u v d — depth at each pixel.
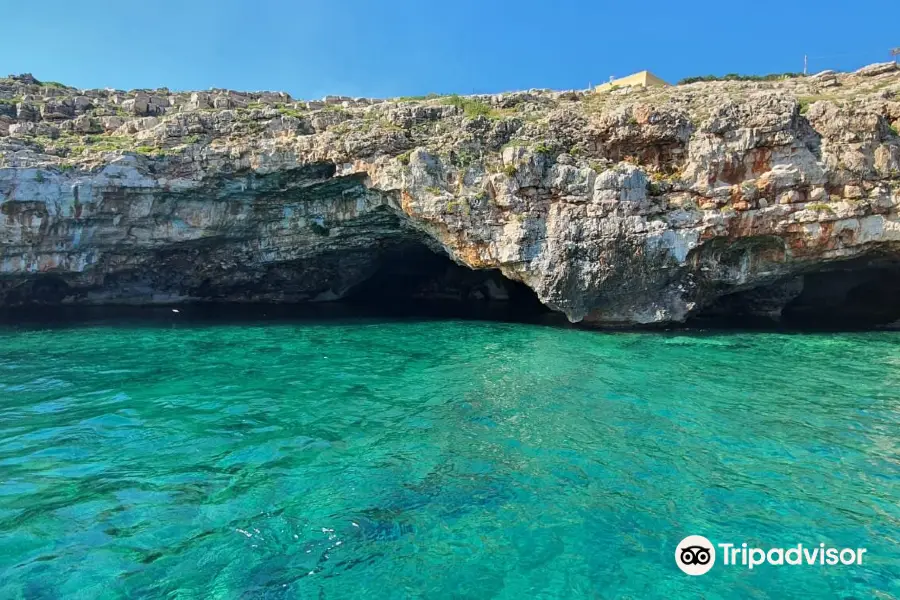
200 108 24.97
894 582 5.62
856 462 8.47
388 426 10.15
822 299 26.44
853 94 20.59
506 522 6.75
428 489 7.59
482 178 19.86
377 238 25.36
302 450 8.98
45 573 5.65
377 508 7.06
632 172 18.38
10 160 20.39
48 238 21.73
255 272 27.97
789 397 11.84
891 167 17.41
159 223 23.14
